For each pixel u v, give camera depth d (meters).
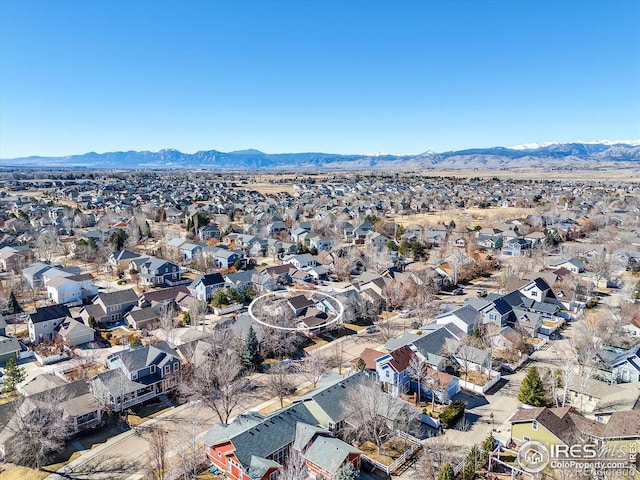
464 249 105.81
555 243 111.19
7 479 34.16
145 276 81.88
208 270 90.62
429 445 37.78
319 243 107.94
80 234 114.06
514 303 68.56
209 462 36.03
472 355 51.38
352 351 57.03
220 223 137.88
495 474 33.91
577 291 75.50
